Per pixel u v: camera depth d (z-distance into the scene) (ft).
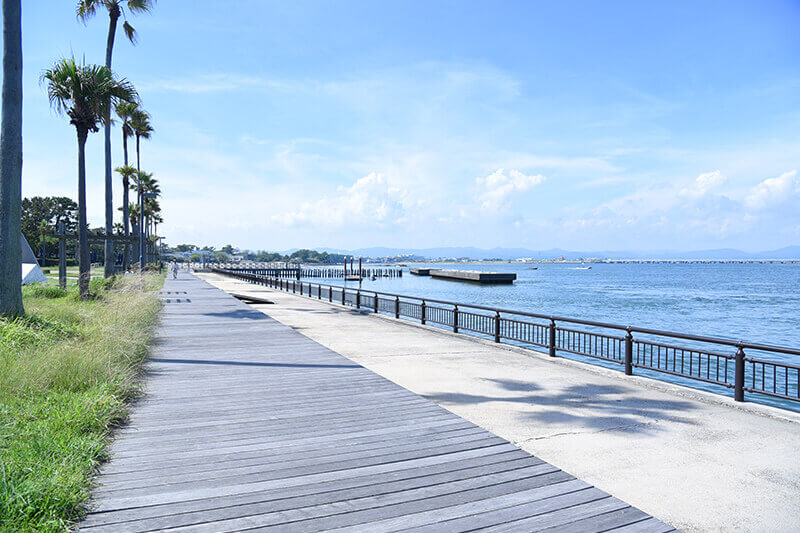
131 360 27.68
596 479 14.57
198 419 18.93
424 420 19.25
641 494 13.61
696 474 15.01
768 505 13.03
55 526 10.34
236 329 45.60
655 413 21.39
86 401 17.56
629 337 28.89
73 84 62.03
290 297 99.45
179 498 12.24
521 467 14.71
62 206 400.26
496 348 38.73
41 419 16.14
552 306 156.25
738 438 18.28
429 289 251.19
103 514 11.34
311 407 20.86
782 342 88.53
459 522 11.30
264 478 13.55
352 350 37.83
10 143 37.47
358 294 73.36
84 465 13.24
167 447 15.81
